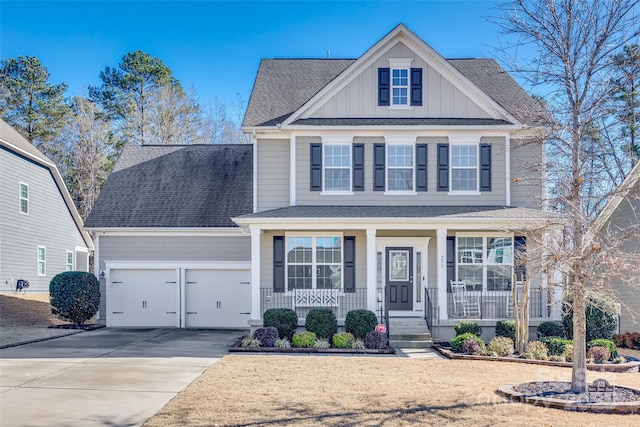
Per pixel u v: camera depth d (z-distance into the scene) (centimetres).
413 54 2111
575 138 1134
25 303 2591
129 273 2342
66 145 4597
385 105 2098
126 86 4959
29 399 1070
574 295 1097
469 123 2059
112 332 2114
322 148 2075
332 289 2028
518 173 2080
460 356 1540
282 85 2377
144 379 1236
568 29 1141
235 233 2316
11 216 2769
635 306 2078
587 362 1471
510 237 2038
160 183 2530
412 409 989
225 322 2319
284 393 1105
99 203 2431
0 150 2691
